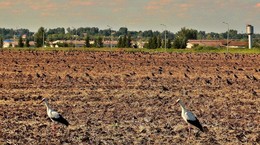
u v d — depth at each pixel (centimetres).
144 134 3372
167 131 3462
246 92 5609
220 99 5062
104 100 4897
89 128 3556
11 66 8694
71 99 4925
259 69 8769
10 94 5219
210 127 3656
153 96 5172
